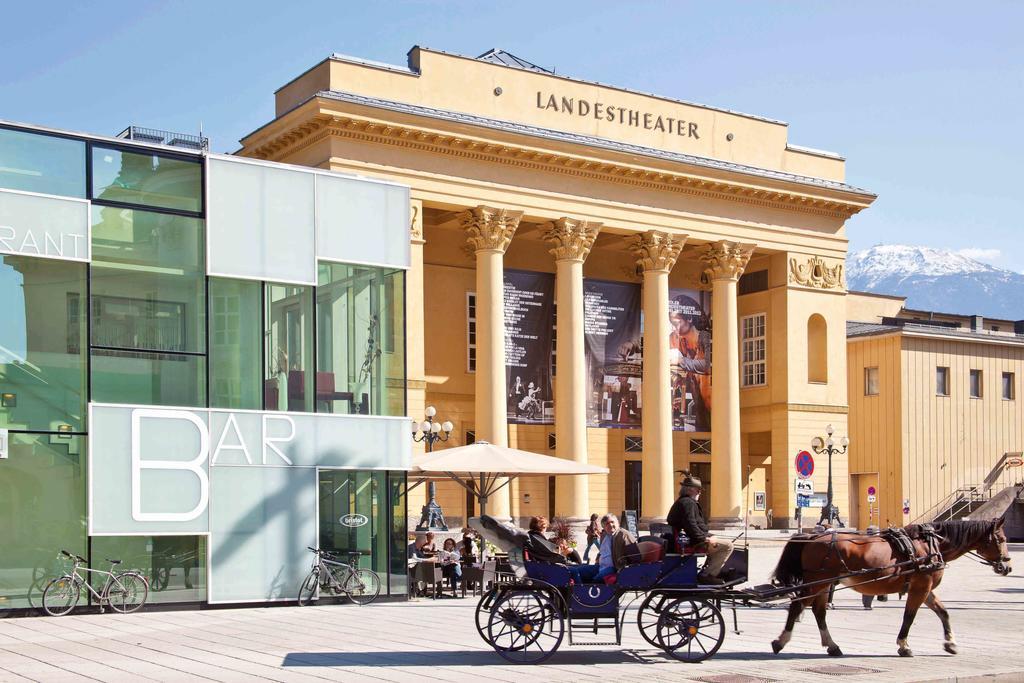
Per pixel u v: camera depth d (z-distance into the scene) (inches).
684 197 2180.1
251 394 1084.5
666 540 693.9
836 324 2362.2
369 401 1148.5
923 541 711.7
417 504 1878.7
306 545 1090.1
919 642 792.3
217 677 619.2
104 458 1003.9
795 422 2293.3
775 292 2336.4
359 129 1835.6
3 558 960.9
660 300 2146.9
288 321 1110.4
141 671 645.3
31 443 981.8
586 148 2031.3
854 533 720.3
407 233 1183.6
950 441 2554.1
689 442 2332.7
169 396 1046.4
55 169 1005.8
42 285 995.9
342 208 1147.9
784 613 1018.1
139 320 1037.8
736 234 2237.9
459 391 2086.6
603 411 2098.9
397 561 1137.4
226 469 1058.1
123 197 1038.4
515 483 2091.5
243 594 1055.6
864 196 2362.2
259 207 1101.1
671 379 2183.8
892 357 2524.6
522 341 2017.7
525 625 682.8
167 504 1027.3
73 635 834.2
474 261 2124.8
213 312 1074.1
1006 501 2511.1
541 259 2226.9
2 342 975.0
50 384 993.5
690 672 636.7
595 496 2233.0
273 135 1908.2
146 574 1017.5
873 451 2549.2
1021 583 1439.5
